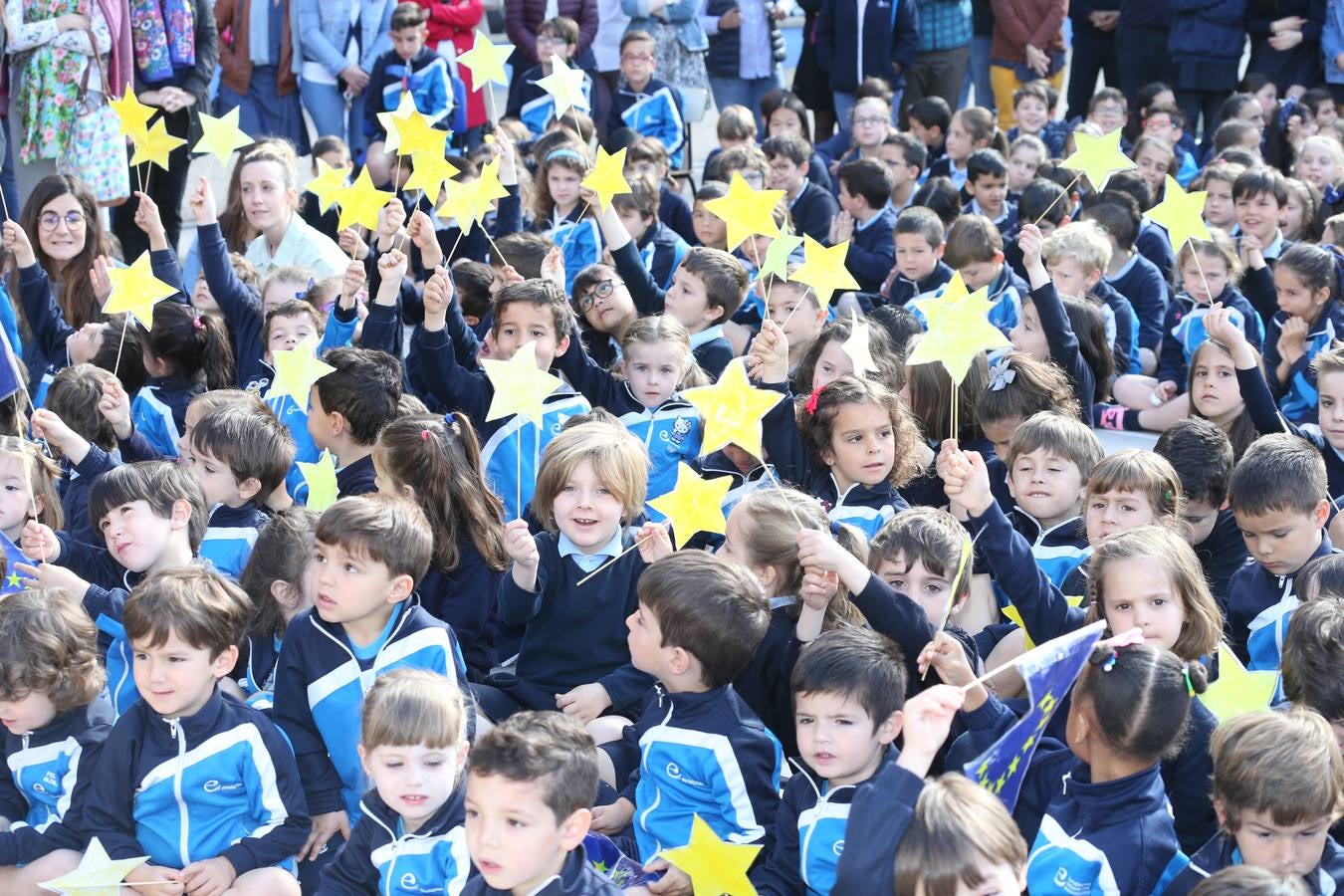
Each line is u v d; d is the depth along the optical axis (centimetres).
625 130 1138
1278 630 490
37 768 436
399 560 440
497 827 343
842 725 382
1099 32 1488
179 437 688
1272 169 961
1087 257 820
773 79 1401
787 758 470
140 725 425
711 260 727
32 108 993
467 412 649
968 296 451
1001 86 1494
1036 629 452
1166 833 368
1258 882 293
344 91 1254
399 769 387
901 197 1123
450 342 642
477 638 529
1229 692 400
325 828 448
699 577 419
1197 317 843
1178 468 559
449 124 1222
